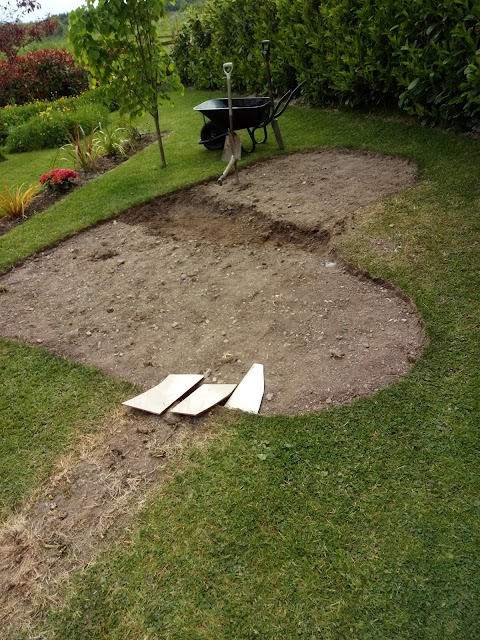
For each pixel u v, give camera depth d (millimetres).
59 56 12688
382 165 4863
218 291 3453
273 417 2365
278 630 1577
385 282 3146
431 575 1668
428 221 3660
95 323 3332
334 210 4133
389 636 1527
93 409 2598
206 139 6254
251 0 7699
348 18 5895
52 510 2074
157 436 2369
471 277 3008
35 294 3781
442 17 4668
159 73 5562
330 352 2715
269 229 4160
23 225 4977
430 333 2674
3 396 2766
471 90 4680
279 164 5441
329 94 6859
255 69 8242
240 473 2109
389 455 2098
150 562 1822
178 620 1641
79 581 1795
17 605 1754
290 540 1829
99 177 6141
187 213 4828
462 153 4594
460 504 1876
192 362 2848
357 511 1899
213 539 1867
